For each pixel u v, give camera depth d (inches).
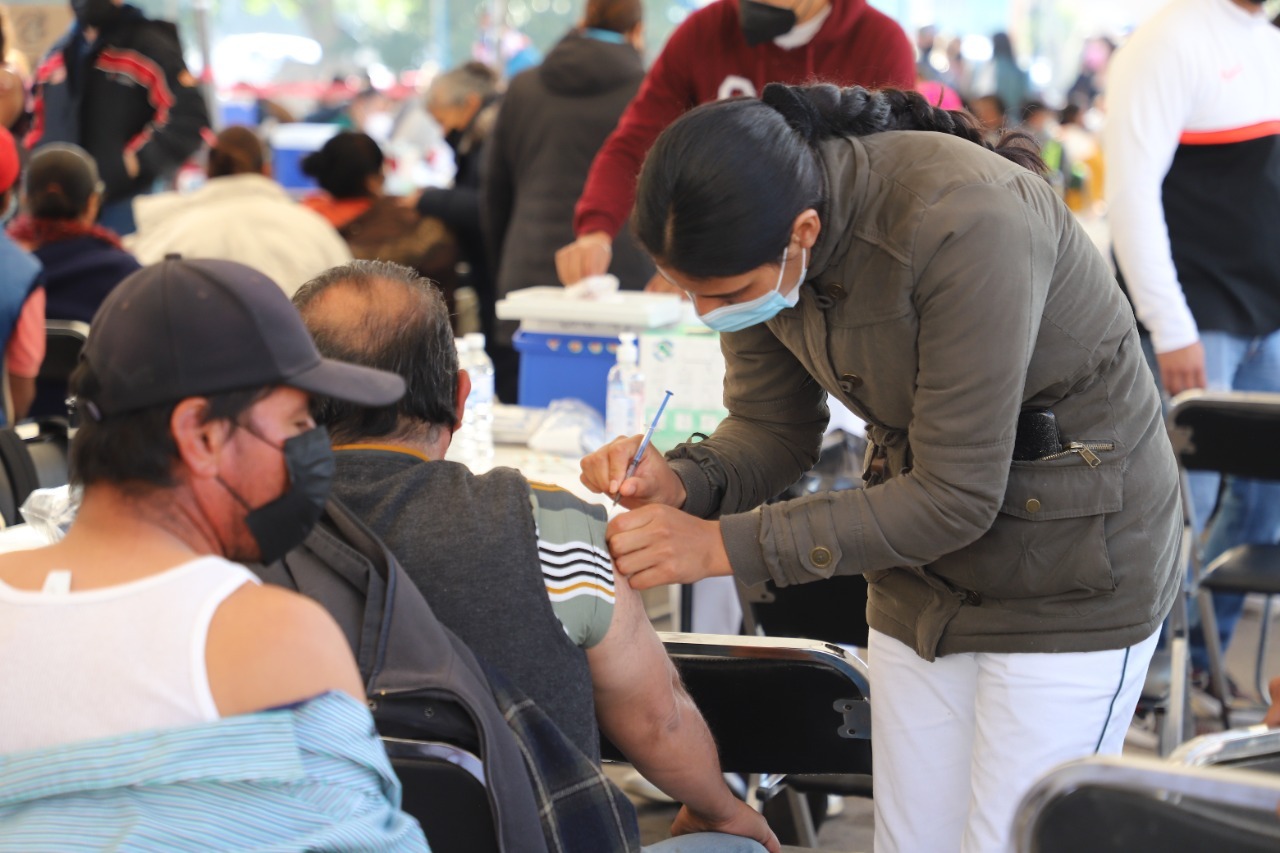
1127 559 114.1
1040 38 962.7
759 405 131.9
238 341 72.9
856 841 206.5
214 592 70.9
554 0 784.3
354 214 354.0
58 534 135.3
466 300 358.9
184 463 73.0
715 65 225.8
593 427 200.4
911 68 217.0
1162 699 189.9
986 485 105.6
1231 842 74.4
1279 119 231.3
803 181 102.0
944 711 124.8
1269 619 245.3
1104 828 76.3
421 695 87.0
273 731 68.6
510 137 327.3
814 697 125.6
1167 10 230.2
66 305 259.8
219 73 816.3
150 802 67.7
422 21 827.4
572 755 93.9
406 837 76.1
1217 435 200.4
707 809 116.5
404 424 101.1
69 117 347.9
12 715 69.2
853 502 109.8
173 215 314.0
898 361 109.0
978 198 101.4
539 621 96.0
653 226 103.3
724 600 202.4
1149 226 228.5
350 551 91.1
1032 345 103.9
